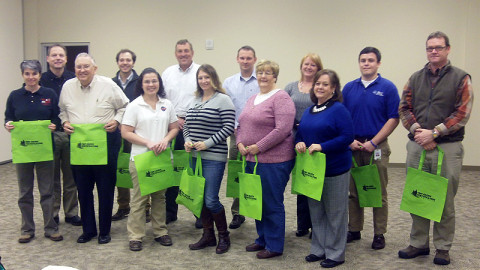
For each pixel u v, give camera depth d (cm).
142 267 260
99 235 304
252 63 339
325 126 247
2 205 404
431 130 252
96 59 683
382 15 611
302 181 259
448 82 247
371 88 285
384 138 279
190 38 657
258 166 266
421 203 255
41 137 290
